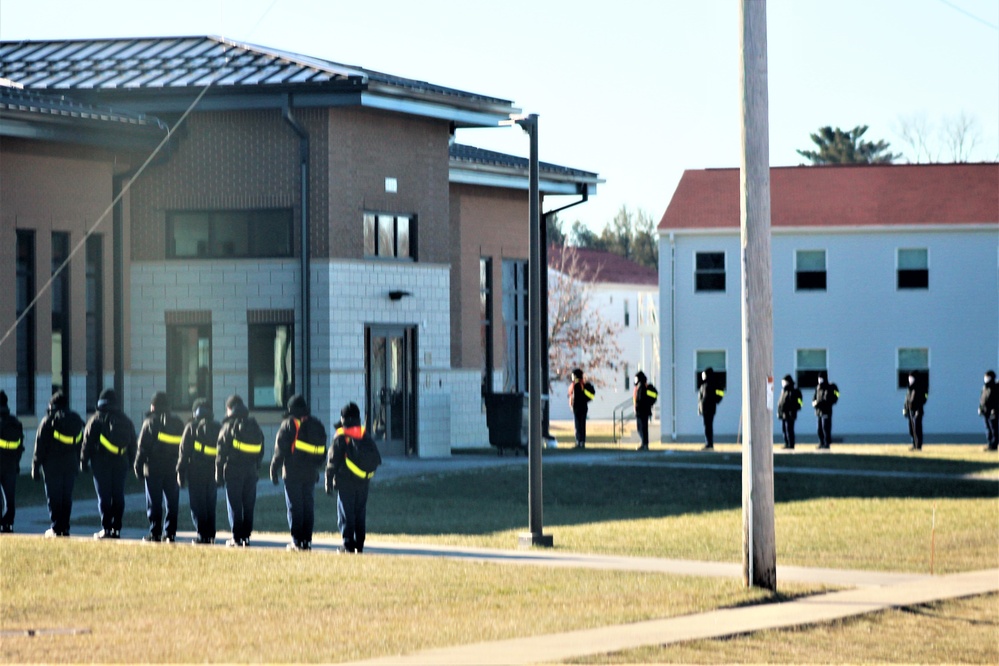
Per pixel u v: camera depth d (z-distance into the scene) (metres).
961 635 21.05
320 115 48.22
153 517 30.72
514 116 30.89
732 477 46.81
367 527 34.19
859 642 20.22
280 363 48.81
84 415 47.53
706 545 30.61
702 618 21.45
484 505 39.31
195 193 49.34
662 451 59.81
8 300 44.47
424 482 43.91
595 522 35.50
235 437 29.78
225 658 18.12
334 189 48.31
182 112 49.19
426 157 52.41
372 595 23.27
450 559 27.59
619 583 24.62
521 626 20.53
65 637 19.81
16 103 43.44
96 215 47.91
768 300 24.39
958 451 60.28
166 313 49.59
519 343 65.25
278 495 40.75
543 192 64.19
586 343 117.94
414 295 51.72
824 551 30.14
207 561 27.02
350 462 28.52
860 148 162.25
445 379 53.28
